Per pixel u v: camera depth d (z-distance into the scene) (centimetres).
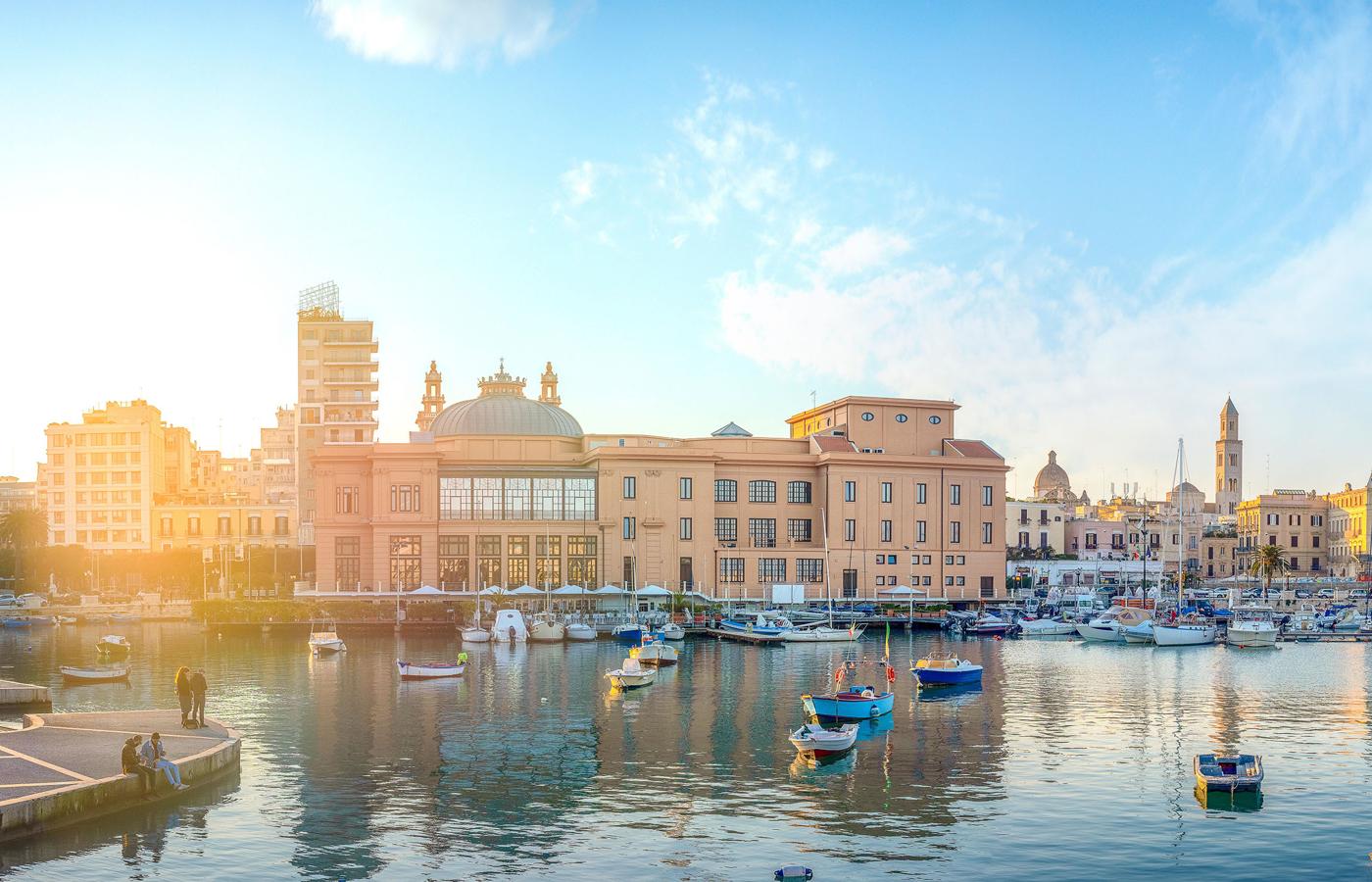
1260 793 5122
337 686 8825
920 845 4353
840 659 11462
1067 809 4856
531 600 15638
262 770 5512
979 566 17750
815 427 19325
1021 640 14088
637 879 3972
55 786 4397
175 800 4791
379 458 16075
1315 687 8925
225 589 19475
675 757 5916
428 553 16025
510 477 16362
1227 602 18125
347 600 15562
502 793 5109
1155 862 4172
